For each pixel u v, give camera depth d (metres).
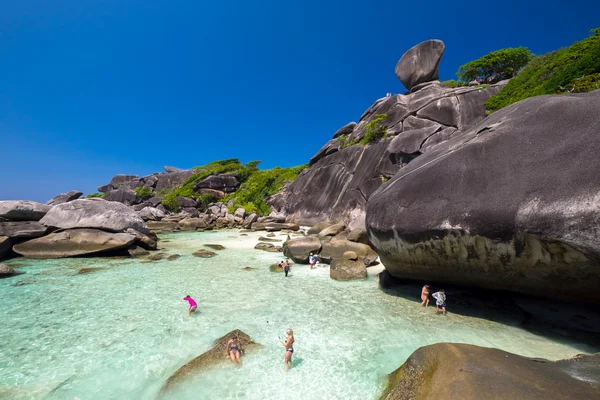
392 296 12.52
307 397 6.33
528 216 8.05
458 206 9.76
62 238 20.02
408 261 11.70
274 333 9.17
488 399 4.40
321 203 37.44
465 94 30.91
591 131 8.30
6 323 9.80
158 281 14.60
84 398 6.32
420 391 5.29
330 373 7.16
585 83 19.75
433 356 5.93
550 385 4.62
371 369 7.30
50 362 7.61
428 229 10.23
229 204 54.00
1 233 19.72
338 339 8.80
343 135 43.28
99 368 7.37
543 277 8.52
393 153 29.62
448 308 11.06
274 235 31.67
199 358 7.44
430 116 30.88
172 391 6.45
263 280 14.90
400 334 9.09
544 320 9.84
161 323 9.88
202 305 11.45
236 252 22.47
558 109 9.78
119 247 20.44
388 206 12.19
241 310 10.99
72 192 59.88
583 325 9.41
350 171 35.56
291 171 52.84
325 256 18.41
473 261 9.66
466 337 8.87
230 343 7.66
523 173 8.90
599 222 6.91
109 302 11.73
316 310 11.00
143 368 7.39
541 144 9.20
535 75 26.30
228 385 6.70
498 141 10.40
